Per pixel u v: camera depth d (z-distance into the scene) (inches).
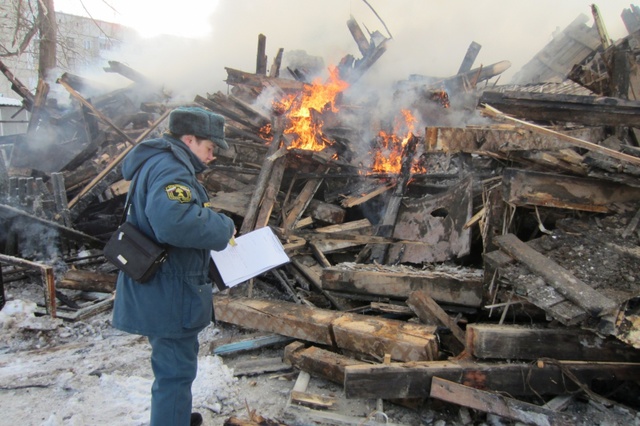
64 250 224.4
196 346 85.6
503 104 127.4
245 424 94.6
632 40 169.9
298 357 119.3
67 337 147.6
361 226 198.8
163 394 79.7
